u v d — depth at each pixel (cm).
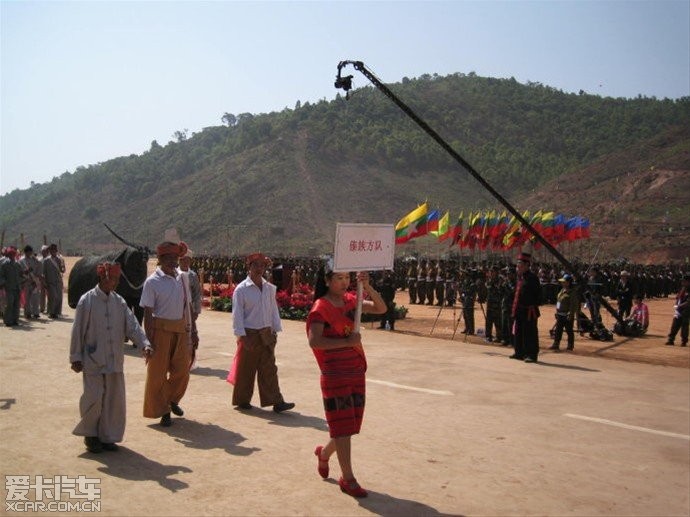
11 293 1587
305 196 17600
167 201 19362
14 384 930
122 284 1348
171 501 516
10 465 590
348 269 522
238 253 14212
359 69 1202
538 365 1259
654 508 547
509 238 2975
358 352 544
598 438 756
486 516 507
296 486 555
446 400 914
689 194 11300
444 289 2855
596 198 12744
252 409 830
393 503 524
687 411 908
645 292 3788
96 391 626
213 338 1463
